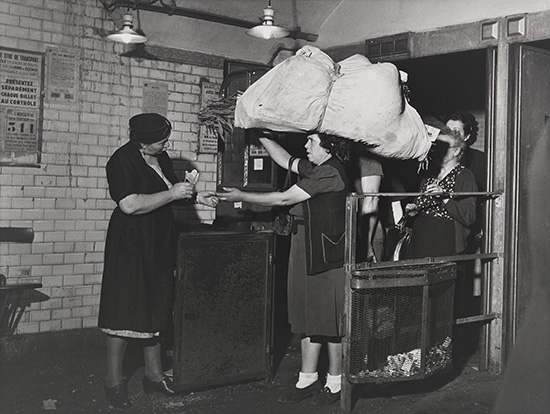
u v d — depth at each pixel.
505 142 4.77
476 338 5.70
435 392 4.36
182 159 5.80
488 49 4.88
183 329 4.01
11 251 4.93
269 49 6.22
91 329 5.29
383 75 3.97
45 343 5.08
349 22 6.03
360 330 3.82
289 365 4.93
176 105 5.73
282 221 4.14
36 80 4.98
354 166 4.38
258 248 4.28
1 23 4.82
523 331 2.94
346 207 3.81
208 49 5.89
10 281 4.93
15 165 4.91
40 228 5.04
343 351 3.85
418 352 3.95
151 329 3.85
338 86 3.90
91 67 5.24
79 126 5.20
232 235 4.16
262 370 4.36
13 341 4.94
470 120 4.84
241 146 5.19
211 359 4.13
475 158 5.41
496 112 4.80
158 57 5.59
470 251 5.76
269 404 4.08
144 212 3.81
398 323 3.89
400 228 4.95
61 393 4.25
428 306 3.96
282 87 3.86
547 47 4.96
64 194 5.14
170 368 4.61
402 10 5.59
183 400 4.11
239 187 5.22
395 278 3.82
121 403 3.93
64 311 5.19
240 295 4.22
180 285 3.98
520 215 4.82
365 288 3.75
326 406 4.04
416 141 4.18
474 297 5.65
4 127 4.86
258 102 3.95
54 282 5.13
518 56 4.79
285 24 6.06
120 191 3.78
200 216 5.94
